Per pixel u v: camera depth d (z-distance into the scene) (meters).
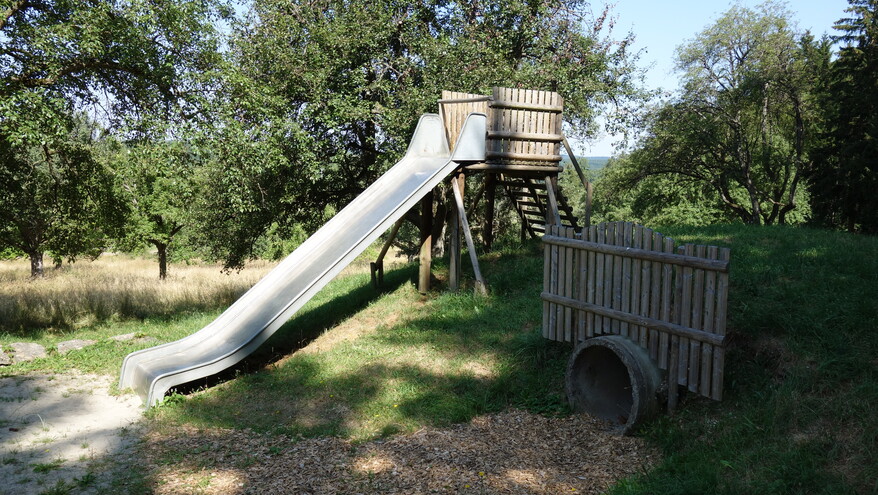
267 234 19.00
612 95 17.12
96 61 10.54
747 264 7.94
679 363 5.59
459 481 4.82
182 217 25.19
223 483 5.00
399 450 5.53
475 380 7.05
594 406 6.21
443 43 14.69
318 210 18.45
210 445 5.88
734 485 4.27
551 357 7.20
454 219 10.70
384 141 15.73
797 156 29.97
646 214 38.53
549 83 15.41
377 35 15.03
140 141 11.19
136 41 10.44
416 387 7.04
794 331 5.97
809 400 5.04
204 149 11.33
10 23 10.02
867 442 4.38
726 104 31.61
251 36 14.93
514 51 16.77
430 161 11.28
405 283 11.89
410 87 14.70
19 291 17.45
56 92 9.88
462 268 11.87
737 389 5.60
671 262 5.62
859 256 7.76
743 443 4.84
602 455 5.24
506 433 5.84
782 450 4.59
